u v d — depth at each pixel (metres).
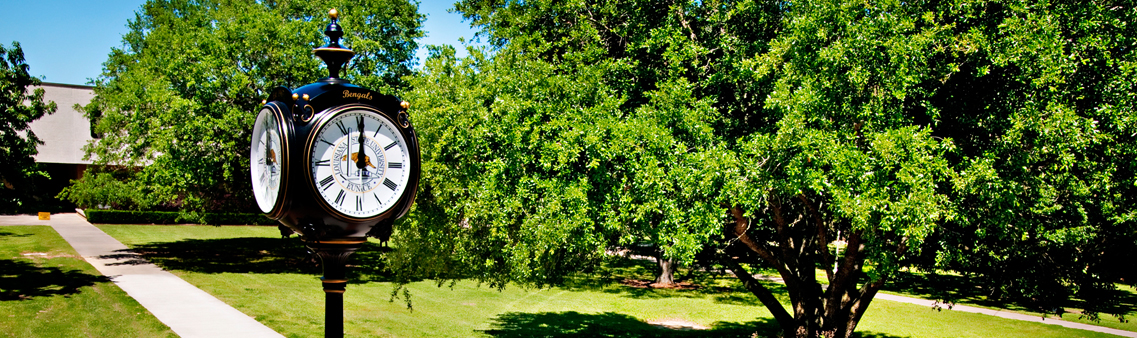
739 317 18.95
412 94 10.23
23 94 22.75
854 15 8.24
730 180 7.85
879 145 7.51
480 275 10.95
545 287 22.86
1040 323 19.14
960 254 9.50
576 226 8.24
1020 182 8.26
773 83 8.87
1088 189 8.70
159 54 25.72
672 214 7.97
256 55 22.19
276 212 3.82
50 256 24.02
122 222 41.00
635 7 10.52
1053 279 10.94
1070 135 7.57
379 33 24.38
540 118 9.04
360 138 3.93
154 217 42.16
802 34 8.44
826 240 11.38
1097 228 10.30
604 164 8.56
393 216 4.04
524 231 8.67
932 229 7.76
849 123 8.33
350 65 23.61
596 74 9.36
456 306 18.11
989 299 23.56
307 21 23.69
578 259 10.98
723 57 9.78
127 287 17.88
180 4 37.50
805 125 8.23
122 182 34.12
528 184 8.66
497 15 12.70
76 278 18.97
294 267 24.91
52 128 43.88
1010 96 8.28
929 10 8.91
